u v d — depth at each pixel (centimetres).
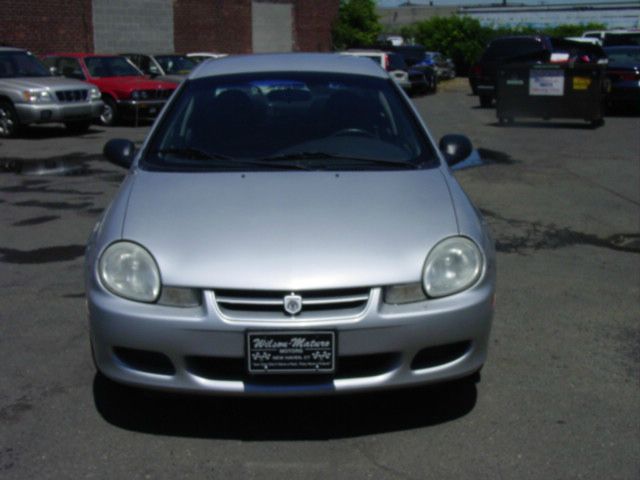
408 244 334
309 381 322
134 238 336
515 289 548
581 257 634
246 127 437
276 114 448
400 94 475
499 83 1645
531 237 698
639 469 316
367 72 491
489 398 378
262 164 404
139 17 2627
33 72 1524
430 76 2758
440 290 327
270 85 469
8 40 2267
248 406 367
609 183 959
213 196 367
